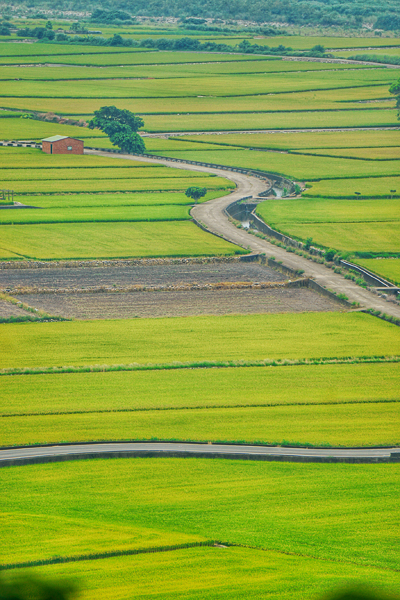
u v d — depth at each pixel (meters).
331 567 71.06
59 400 108.50
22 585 38.72
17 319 139.62
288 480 88.88
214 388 114.50
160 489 86.19
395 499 85.12
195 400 110.12
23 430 99.00
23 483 86.50
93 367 119.88
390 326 142.88
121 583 66.50
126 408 106.62
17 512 79.62
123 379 116.69
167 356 126.00
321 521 80.12
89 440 97.06
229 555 72.31
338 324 143.25
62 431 99.19
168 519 79.69
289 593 65.50
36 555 70.50
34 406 106.38
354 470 91.88
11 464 90.56
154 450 94.44
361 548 75.12
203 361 123.56
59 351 126.38
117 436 98.31
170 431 100.31
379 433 101.38
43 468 90.12
